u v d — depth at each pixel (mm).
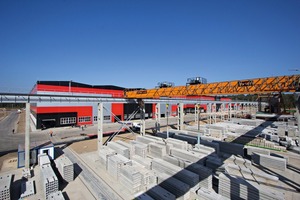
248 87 20422
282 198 12008
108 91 55875
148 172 16453
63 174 16609
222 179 15055
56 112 45344
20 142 31453
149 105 68250
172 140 26516
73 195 14734
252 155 22875
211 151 22922
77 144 30078
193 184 14812
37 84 43188
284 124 47406
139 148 22844
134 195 13859
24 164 20391
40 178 17547
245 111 94062
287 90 17578
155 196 13703
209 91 24078
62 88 46844
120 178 16797
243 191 13727
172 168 16703
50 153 22156
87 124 50625
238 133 37031
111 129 44000
